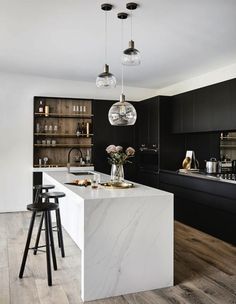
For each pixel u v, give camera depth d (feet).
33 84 19.15
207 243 13.15
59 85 19.84
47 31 11.50
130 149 11.44
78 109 20.27
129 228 8.80
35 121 19.48
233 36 11.82
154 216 9.07
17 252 11.82
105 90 21.15
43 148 19.57
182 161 19.06
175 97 18.45
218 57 14.58
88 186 10.98
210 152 17.02
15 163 18.84
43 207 9.28
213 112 15.07
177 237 14.01
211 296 8.51
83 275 8.28
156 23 10.59
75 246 12.64
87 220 8.36
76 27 11.08
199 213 15.06
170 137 18.84
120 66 16.40
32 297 8.34
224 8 9.40
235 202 12.69
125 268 8.74
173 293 8.72
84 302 8.20
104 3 9.16
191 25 10.75
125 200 8.76
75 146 20.02
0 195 18.61
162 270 9.13
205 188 14.49
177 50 13.56
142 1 9.00
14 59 15.40
